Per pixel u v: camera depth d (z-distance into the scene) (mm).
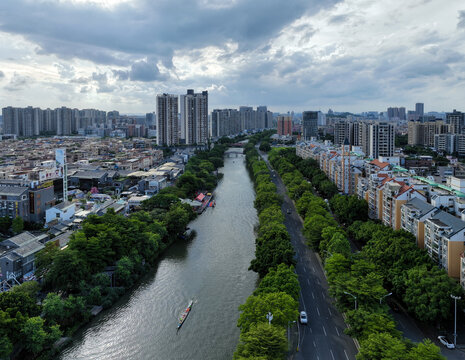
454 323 172875
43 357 165875
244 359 131875
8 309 163000
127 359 168500
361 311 159375
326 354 160250
